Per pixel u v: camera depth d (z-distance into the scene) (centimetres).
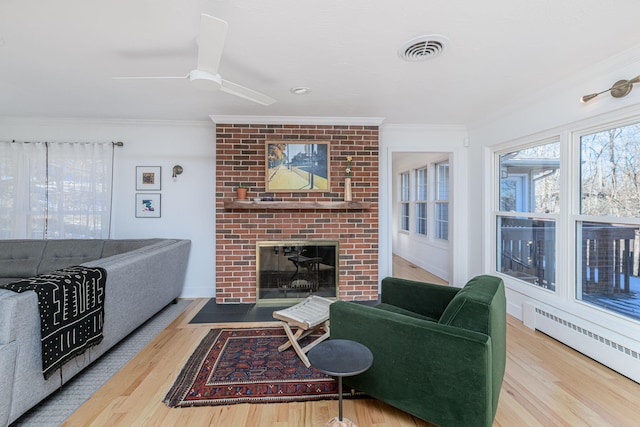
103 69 221
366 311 166
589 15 157
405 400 151
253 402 173
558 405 169
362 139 352
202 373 202
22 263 316
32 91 267
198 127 371
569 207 246
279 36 176
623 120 204
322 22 162
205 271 375
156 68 220
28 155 347
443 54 198
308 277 352
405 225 649
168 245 320
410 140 386
